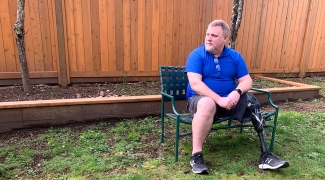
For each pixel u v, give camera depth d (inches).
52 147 106.0
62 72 177.3
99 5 178.4
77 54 180.9
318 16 259.3
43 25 168.6
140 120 139.9
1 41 161.3
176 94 115.1
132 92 169.6
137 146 109.0
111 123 134.6
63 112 127.6
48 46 172.6
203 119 87.5
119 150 104.7
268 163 88.8
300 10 248.8
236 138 120.5
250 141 117.3
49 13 168.4
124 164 93.7
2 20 159.0
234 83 102.8
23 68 147.9
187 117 99.0
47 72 174.9
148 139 116.6
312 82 250.4
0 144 107.7
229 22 219.0
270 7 234.4
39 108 122.8
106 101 133.5
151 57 201.0
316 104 181.3
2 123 117.9
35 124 124.0
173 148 107.8
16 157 96.8
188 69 98.2
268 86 204.7
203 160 89.2
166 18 197.2
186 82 117.7
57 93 158.4
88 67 185.6
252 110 93.4
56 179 83.3
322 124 140.3
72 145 108.0
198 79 95.3
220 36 94.1
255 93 169.9
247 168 92.7
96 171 88.4
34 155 98.9
